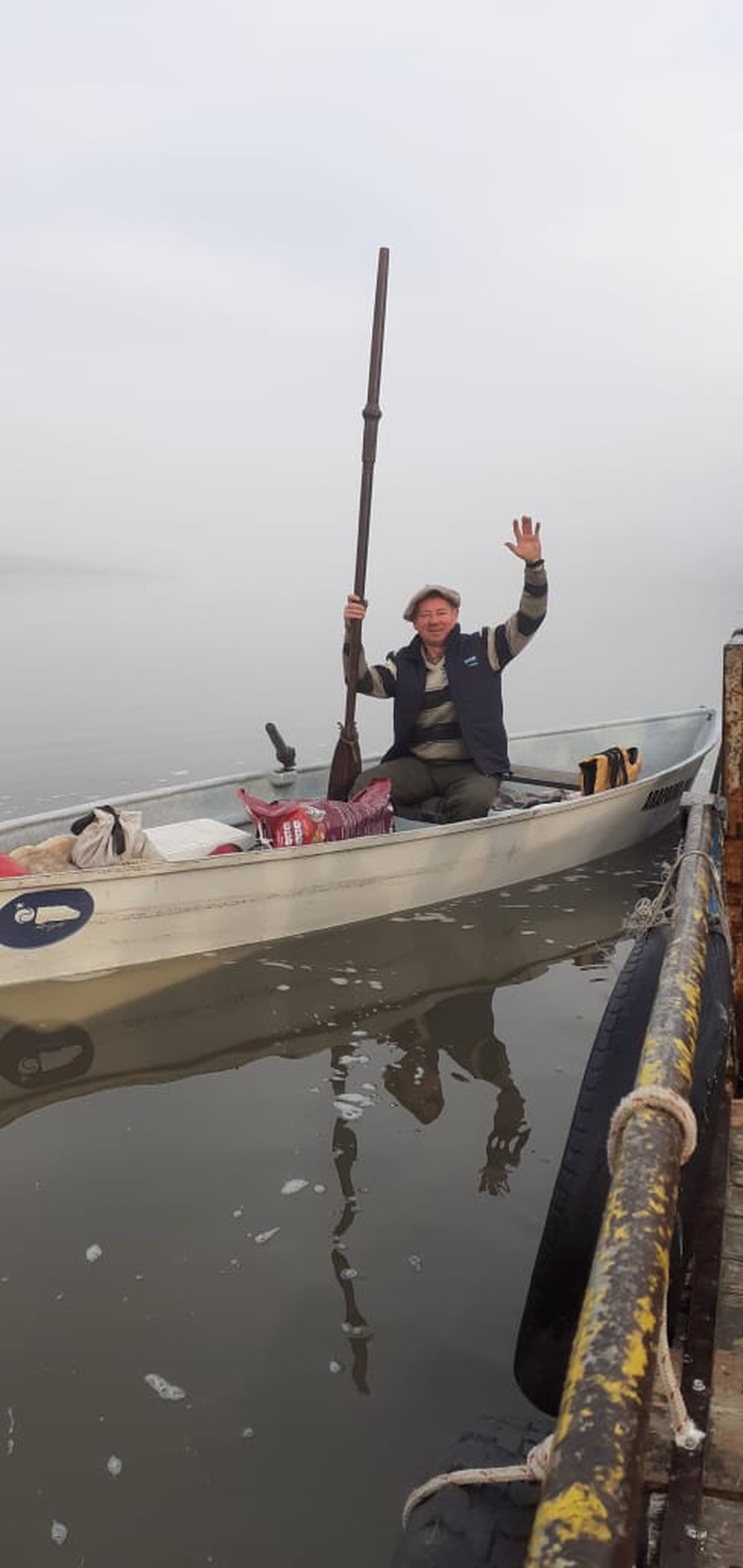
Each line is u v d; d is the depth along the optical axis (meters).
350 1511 2.06
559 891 5.82
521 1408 2.30
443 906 5.55
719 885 2.50
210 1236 2.89
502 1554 1.52
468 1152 3.32
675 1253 1.85
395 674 5.84
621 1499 0.81
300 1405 2.32
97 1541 1.99
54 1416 2.28
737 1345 1.86
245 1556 1.96
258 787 6.18
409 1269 2.76
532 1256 2.82
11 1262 2.78
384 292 5.16
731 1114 2.55
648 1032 1.47
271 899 4.92
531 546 5.31
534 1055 4.00
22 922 4.30
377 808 5.38
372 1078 3.82
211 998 4.45
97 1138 3.41
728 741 2.59
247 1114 3.56
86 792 7.79
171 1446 2.21
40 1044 4.03
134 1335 2.52
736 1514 1.51
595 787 6.27
